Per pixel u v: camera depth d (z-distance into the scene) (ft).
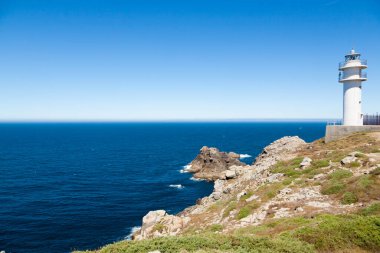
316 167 120.26
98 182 316.40
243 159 451.53
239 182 163.94
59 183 309.22
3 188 284.20
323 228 58.75
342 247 53.57
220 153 366.63
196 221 117.19
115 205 235.40
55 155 525.34
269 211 87.40
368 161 107.65
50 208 226.17
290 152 173.78
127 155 533.14
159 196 262.67
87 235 176.45
